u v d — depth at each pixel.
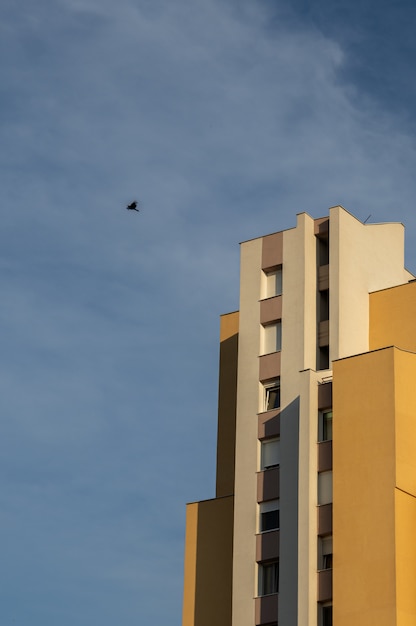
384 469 78.19
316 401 82.94
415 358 80.94
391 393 79.38
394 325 86.25
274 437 84.56
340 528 78.38
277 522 82.44
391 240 91.00
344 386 81.06
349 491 78.88
